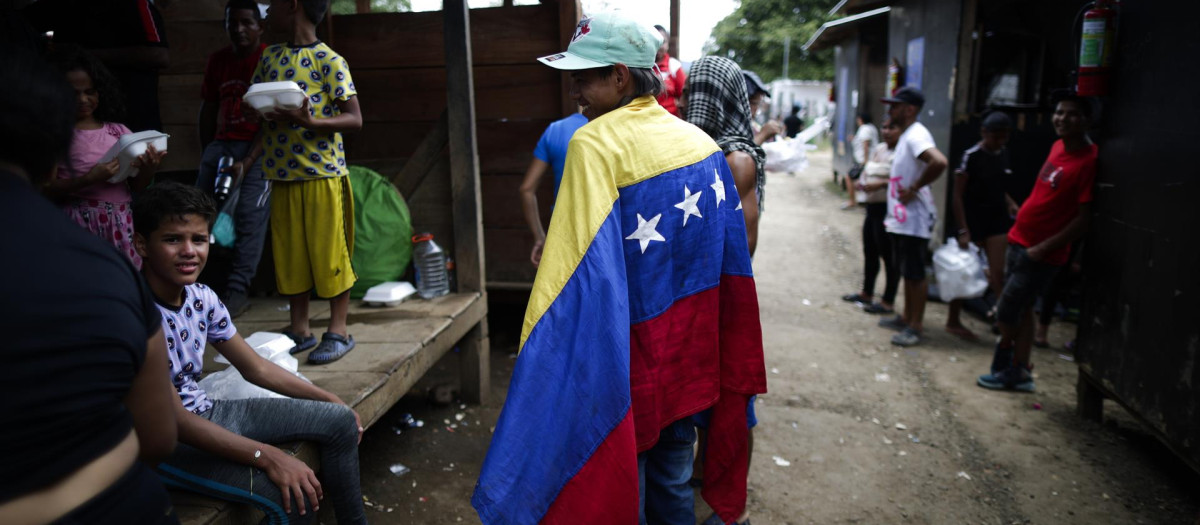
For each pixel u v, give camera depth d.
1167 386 3.26
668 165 1.87
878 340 5.68
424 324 3.60
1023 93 8.84
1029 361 4.71
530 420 1.70
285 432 2.17
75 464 1.02
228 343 2.18
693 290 1.97
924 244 5.48
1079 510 3.27
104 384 1.04
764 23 45.31
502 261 5.07
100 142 2.56
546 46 4.68
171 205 1.87
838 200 13.62
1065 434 4.02
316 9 2.91
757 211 2.69
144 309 1.15
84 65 2.52
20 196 1.02
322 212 2.96
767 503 3.32
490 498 1.65
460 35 3.87
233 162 3.82
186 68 4.55
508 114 4.84
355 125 2.98
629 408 1.78
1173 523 3.15
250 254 3.84
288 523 1.99
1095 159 3.99
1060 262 4.36
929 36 8.81
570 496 1.73
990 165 5.68
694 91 2.77
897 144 5.74
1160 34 3.34
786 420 4.21
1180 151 3.15
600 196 1.80
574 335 1.74
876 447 3.88
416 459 3.64
